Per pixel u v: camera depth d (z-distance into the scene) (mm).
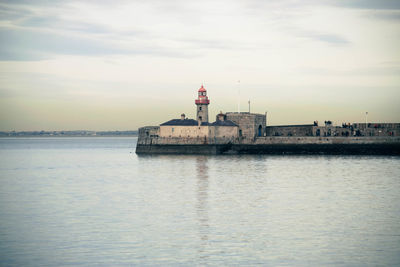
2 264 47906
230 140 167500
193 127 165750
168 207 71375
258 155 160625
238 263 47875
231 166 124875
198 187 89688
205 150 163125
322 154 155875
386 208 69375
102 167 134500
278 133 174125
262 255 49906
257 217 64500
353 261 48188
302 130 166375
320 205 71625
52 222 62875
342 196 78688
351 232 57250
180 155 164000
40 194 84500
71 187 92625
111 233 57562
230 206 71562
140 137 179625
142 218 64562
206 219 63750
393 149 150500
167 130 170625
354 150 153250
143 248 52125
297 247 52156
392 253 50219
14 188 92250
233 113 172125
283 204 72562
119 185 94250
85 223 62188
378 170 111688
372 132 159375
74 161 162125
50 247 52594
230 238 55312
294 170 113688
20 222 63062
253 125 169375
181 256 49750
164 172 114875
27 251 51469
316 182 93750
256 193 82188
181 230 58625
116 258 49312
